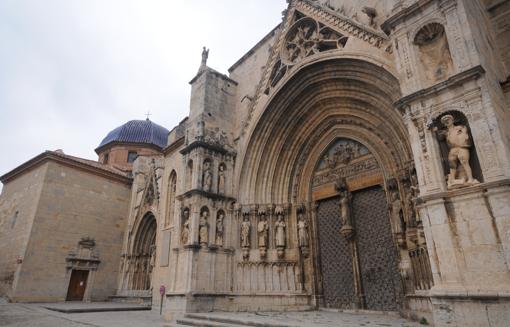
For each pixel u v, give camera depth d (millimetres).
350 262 14758
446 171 7801
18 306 21578
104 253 30125
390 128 13617
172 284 14914
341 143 16406
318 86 15594
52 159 28906
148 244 30078
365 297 13906
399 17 9586
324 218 16391
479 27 9055
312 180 17031
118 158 41344
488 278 6500
